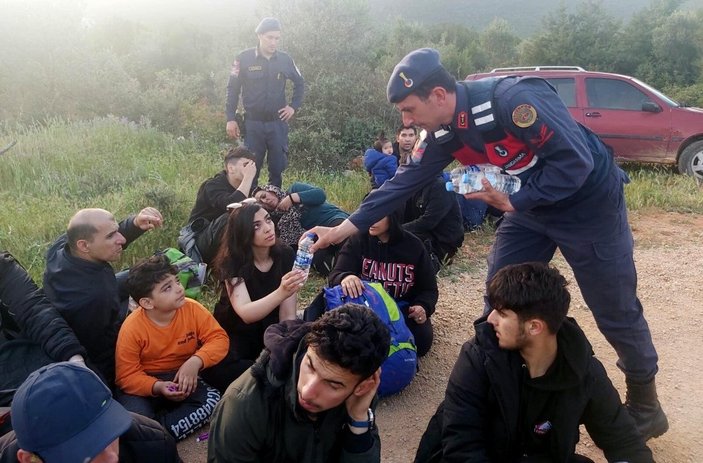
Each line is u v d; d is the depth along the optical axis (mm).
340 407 2127
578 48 32562
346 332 1850
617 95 10023
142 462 2299
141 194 6215
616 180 2805
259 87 6988
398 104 2688
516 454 2463
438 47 29672
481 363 2375
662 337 4367
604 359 4020
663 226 6996
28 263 4906
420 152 3107
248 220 3555
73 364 1971
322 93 11758
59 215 5848
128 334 3229
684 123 9586
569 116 2639
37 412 1808
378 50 18359
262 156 7309
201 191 5156
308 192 5379
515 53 38688
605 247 2830
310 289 4965
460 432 2396
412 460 3146
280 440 2119
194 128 12570
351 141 11469
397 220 3836
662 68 30922
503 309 2234
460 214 5625
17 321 3123
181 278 3949
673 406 3561
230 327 3707
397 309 3566
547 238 3137
